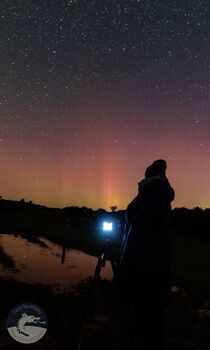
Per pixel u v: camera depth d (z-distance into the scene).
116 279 3.71
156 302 3.50
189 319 6.12
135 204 3.77
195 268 11.44
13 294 7.24
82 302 6.83
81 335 4.24
